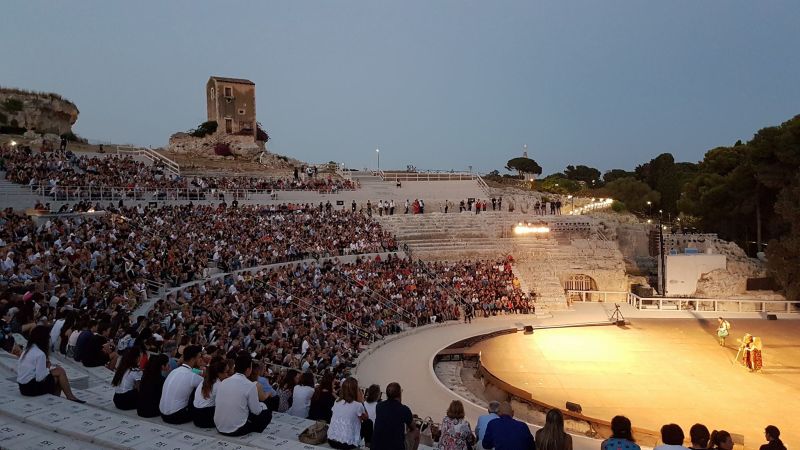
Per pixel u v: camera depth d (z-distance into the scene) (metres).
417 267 47.19
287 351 23.97
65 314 16.95
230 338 22.62
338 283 38.41
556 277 51.84
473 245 55.28
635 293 53.78
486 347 35.06
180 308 24.97
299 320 29.80
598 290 55.00
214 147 84.81
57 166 46.34
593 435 21.44
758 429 21.98
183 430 10.30
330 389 13.32
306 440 10.68
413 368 29.50
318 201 64.06
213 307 26.42
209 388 10.53
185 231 39.72
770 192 61.47
